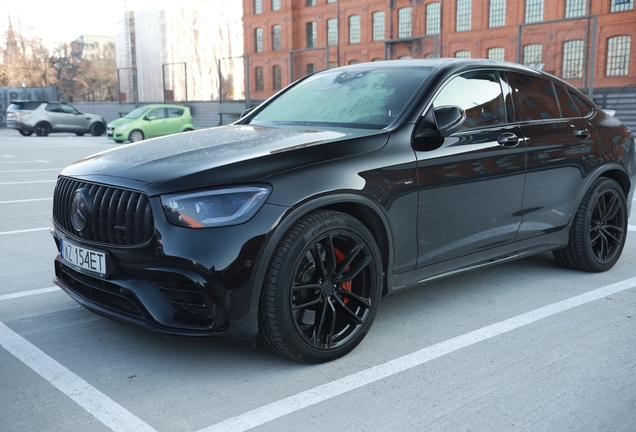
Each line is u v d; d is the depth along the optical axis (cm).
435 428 238
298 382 278
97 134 2906
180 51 7619
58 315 365
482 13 3550
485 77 388
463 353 311
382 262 324
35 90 3809
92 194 295
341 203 305
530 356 308
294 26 4700
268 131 348
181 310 278
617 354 311
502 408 254
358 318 306
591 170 440
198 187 268
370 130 334
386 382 278
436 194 336
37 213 709
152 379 281
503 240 388
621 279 445
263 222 267
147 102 3822
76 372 288
